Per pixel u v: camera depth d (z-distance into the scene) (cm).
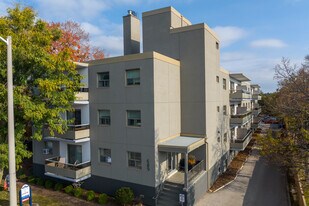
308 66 1675
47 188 1941
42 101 1455
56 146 2089
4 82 1315
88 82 1916
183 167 2042
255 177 2294
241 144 2719
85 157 1938
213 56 2156
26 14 1309
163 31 2103
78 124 2005
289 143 1591
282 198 1812
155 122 1641
